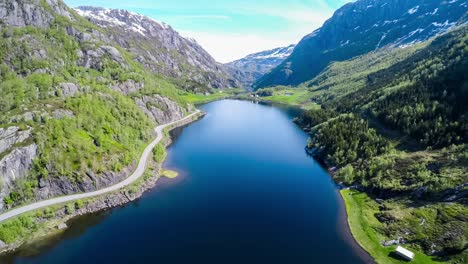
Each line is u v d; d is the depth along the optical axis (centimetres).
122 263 7419
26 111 11900
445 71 15638
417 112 13888
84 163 11288
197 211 10150
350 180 12244
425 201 9550
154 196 11269
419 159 11525
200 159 15575
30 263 7531
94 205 10262
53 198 10212
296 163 15238
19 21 19712
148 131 17588
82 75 19350
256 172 13912
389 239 8688
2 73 15775
